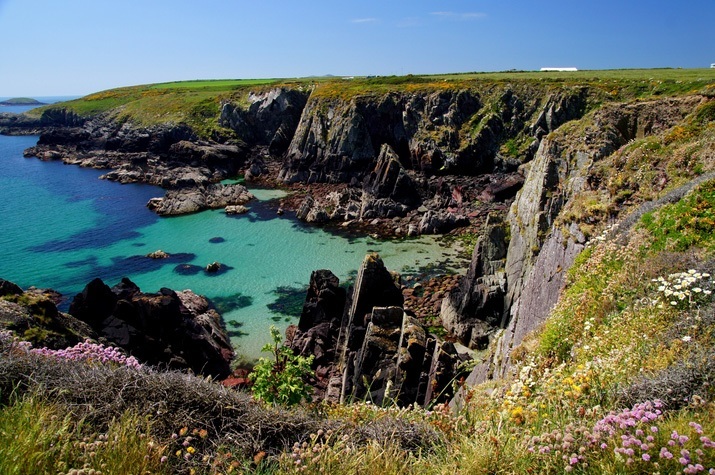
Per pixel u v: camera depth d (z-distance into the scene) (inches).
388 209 2822.3
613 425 256.8
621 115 1643.7
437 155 3597.4
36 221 2854.3
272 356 1419.8
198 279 2004.2
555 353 560.7
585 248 806.5
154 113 5595.5
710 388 301.1
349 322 1298.0
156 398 325.1
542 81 3932.1
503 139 3718.0
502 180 3078.2
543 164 1614.2
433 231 2544.3
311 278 1507.1
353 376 1050.7
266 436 319.3
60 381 328.5
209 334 1412.4
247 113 5123.0
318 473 274.1
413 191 2977.4
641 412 255.9
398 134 3907.5
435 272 2030.0
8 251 2332.7
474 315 1547.7
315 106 4261.8
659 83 3361.2
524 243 1528.1
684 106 1574.8
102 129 6058.1
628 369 382.9
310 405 390.6
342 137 3833.7
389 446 304.5
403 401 851.4
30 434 245.0
